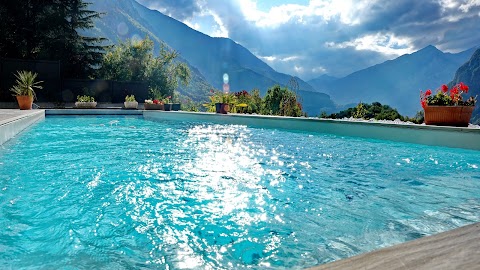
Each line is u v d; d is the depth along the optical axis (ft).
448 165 11.64
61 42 63.62
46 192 7.45
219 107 35.76
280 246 4.76
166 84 67.97
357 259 2.34
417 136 17.02
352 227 5.53
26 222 5.61
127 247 4.68
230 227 5.53
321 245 4.79
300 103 35.37
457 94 18.10
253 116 28.09
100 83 55.42
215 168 10.73
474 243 2.56
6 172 9.50
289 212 6.35
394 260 2.28
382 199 7.27
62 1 66.90
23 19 62.03
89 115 41.45
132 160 11.93
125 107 49.06
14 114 22.72
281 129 25.61
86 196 7.23
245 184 8.63
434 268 2.14
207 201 7.04
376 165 11.57
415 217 6.02
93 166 10.64
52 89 51.70
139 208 6.49
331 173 10.23
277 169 10.72
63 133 21.25
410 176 9.89
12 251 4.49
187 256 4.41
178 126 28.43
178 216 6.06
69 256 4.36
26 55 62.18
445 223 5.66
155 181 8.78
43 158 11.95
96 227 5.44
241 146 16.25
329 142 18.16
